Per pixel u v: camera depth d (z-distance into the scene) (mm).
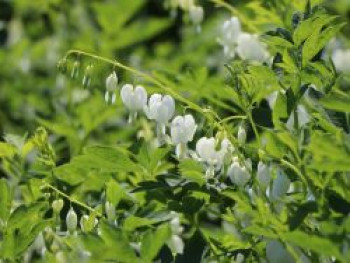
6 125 10883
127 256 5121
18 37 13484
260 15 7250
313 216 5449
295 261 5668
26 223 5914
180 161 5785
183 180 5746
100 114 8484
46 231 6160
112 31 11508
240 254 5766
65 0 13008
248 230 5230
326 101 5070
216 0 7383
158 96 5977
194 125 5820
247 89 5840
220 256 5758
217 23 11336
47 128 8500
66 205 6336
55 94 10773
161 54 11820
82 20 13062
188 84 7000
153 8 14023
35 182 6270
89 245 5113
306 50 5621
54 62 12289
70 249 6203
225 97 6820
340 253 4738
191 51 11164
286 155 5520
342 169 4883
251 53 7250
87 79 6328
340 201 5219
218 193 5703
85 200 6621
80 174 6250
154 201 5852
